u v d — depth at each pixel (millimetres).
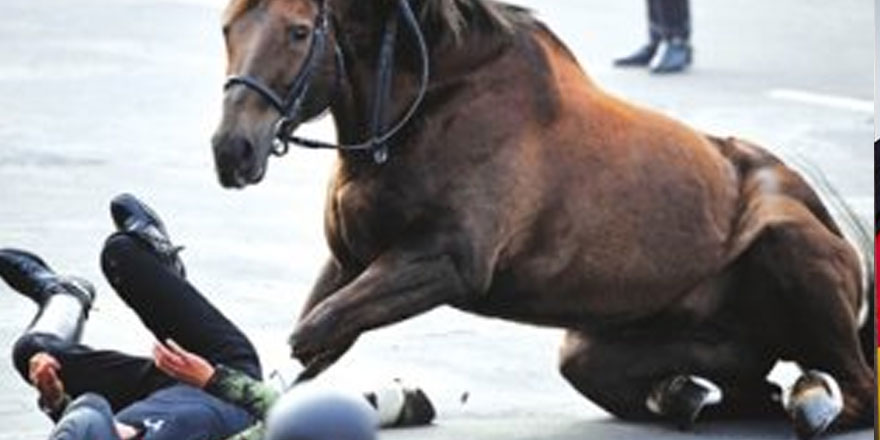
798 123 23781
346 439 6133
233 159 10578
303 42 10773
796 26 29906
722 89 25656
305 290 16609
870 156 22203
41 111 23438
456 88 11219
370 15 11031
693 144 12219
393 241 11242
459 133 11172
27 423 12906
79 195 19688
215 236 18328
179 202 19594
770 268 12242
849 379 12430
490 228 11172
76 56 26547
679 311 12250
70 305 11188
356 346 14938
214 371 10008
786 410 12594
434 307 11133
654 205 11859
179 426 10086
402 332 15375
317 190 20297
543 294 11703
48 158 21203
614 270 11805
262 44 10695
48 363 10258
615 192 11711
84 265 16969
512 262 11477
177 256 11258
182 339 10719
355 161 11227
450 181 11133
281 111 10742
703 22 30000
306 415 6137
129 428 9992
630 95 25172
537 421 13000
